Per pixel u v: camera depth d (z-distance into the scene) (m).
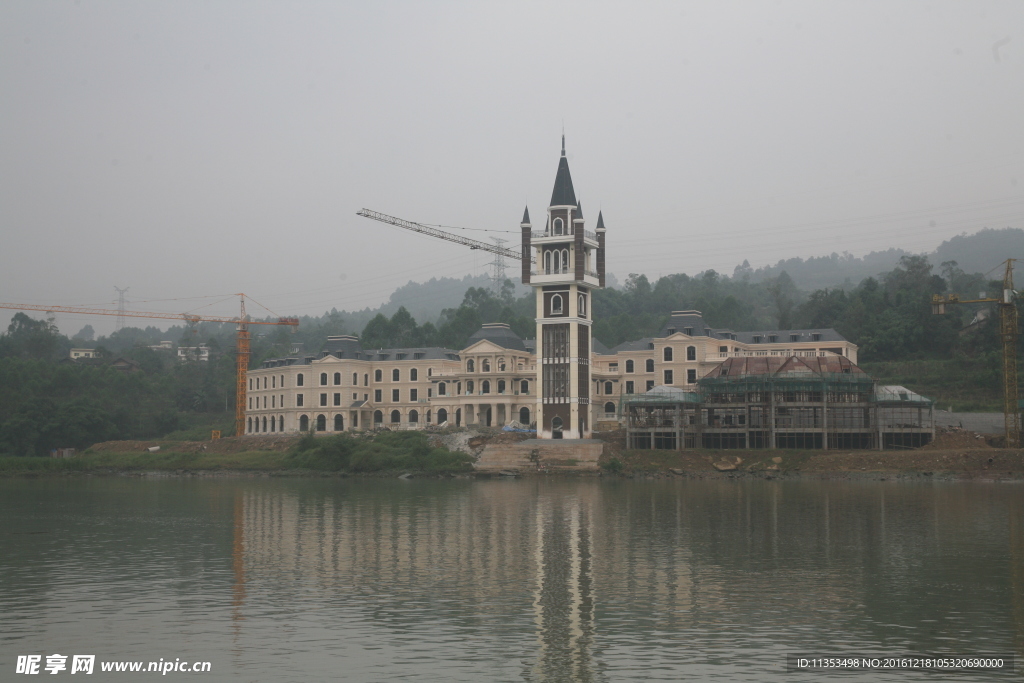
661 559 78.44
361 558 80.50
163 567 77.44
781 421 164.38
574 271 186.38
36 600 66.12
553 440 178.75
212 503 125.50
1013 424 156.75
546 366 187.38
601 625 58.84
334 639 56.50
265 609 63.25
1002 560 76.69
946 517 99.69
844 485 135.38
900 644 54.59
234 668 51.72
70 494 143.25
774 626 58.19
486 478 164.00
